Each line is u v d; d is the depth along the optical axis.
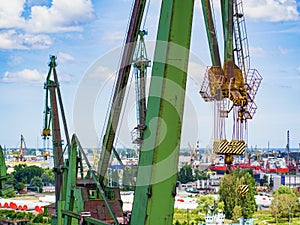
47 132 73.00
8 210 157.75
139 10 32.41
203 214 150.00
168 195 22.28
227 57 35.16
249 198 144.75
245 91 35.06
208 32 35.44
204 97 34.34
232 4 35.47
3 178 51.72
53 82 73.06
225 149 32.62
